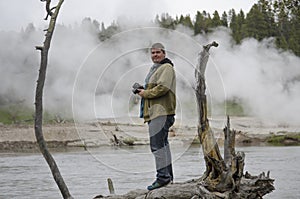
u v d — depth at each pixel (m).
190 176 15.24
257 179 6.50
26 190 15.00
